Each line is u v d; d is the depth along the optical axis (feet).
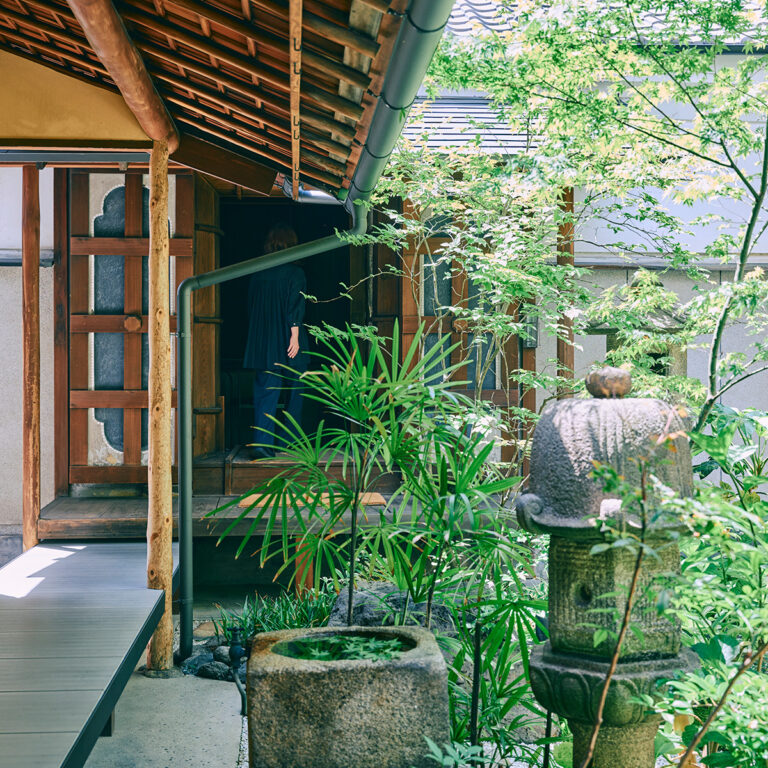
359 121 13.58
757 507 10.21
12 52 17.53
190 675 17.65
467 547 12.67
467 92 28.84
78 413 24.12
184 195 24.03
